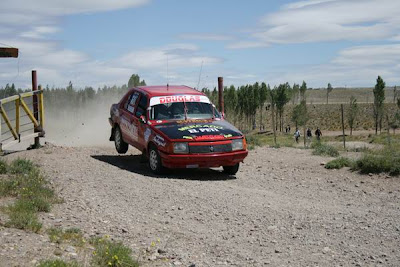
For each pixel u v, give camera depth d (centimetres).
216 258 548
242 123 10900
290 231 649
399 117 8206
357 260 538
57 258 491
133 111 1170
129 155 1295
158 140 1021
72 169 1027
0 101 1166
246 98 10019
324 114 11988
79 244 553
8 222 583
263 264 528
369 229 655
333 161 1192
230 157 1021
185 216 717
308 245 592
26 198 724
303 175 1091
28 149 1346
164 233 638
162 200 802
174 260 540
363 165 1102
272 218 709
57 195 786
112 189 862
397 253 561
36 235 562
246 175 1088
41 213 679
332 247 584
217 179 1027
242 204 786
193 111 1126
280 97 9588
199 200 806
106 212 721
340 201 850
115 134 1298
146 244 589
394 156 1132
